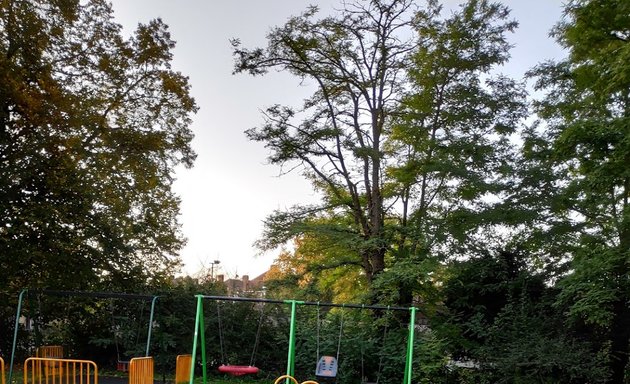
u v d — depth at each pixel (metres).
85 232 19.09
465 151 18.03
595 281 14.31
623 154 12.75
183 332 19.14
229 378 18.38
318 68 19.69
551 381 15.70
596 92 14.70
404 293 17.83
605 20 14.13
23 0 18.03
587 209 17.11
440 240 17.80
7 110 18.11
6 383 13.81
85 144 19.67
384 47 19.12
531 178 18.05
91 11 20.47
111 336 19.42
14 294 18.06
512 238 19.33
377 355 16.75
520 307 17.53
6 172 16.69
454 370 17.23
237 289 22.56
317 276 19.84
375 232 19.06
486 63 18.53
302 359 17.34
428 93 18.98
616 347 16.72
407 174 18.64
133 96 21.81
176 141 22.27
